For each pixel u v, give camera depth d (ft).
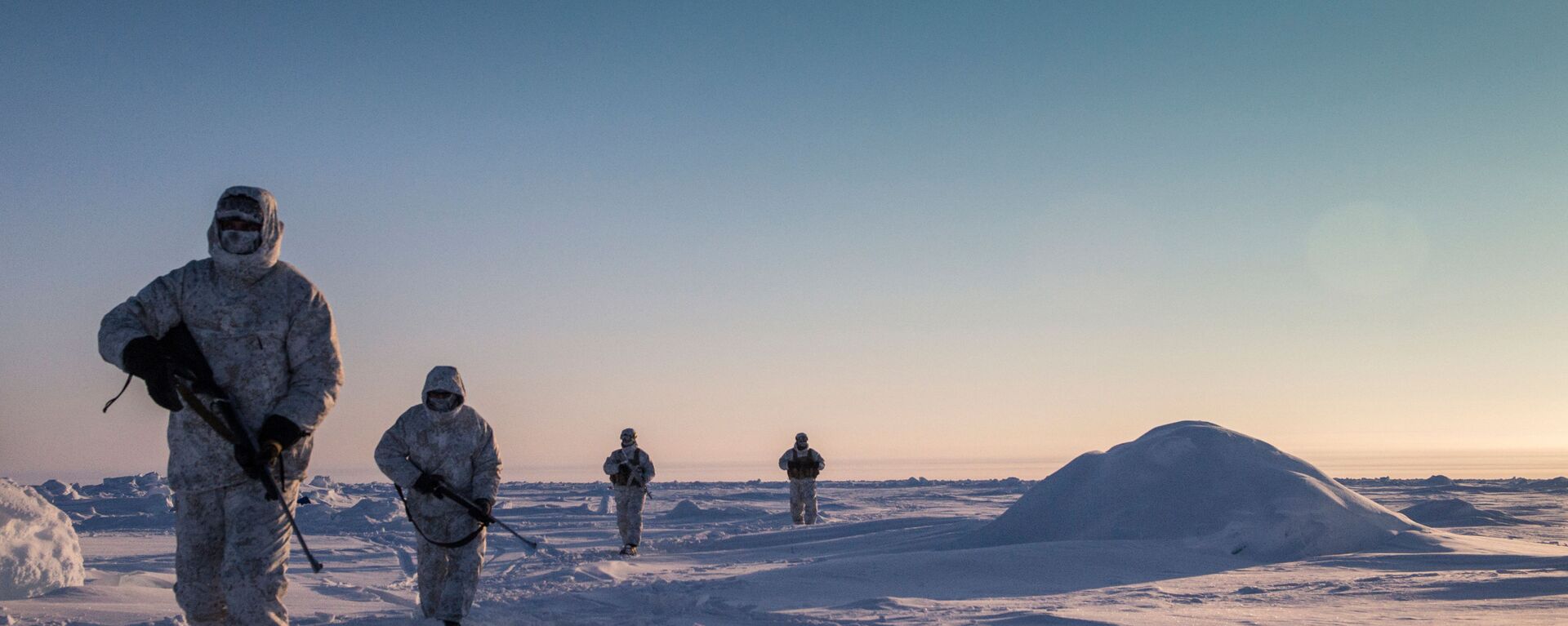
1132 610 23.59
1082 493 40.75
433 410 22.03
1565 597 24.22
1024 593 28.19
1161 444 41.65
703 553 44.14
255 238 14.71
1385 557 33.12
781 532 49.19
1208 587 28.43
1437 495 74.59
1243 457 40.29
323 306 15.62
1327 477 40.09
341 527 61.57
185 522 15.06
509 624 22.03
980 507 76.33
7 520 27.14
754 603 26.22
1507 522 45.80
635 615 24.21
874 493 100.68
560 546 49.80
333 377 15.46
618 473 45.03
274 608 14.66
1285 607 23.95
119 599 26.91
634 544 44.88
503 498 99.91
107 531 61.52
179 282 14.78
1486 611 22.48
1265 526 36.14
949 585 29.50
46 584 27.17
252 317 14.92
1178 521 38.06
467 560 21.70
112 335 13.85
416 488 21.71
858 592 28.35
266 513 14.85
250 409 14.99
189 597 15.12
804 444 65.10
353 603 27.48
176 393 13.74
